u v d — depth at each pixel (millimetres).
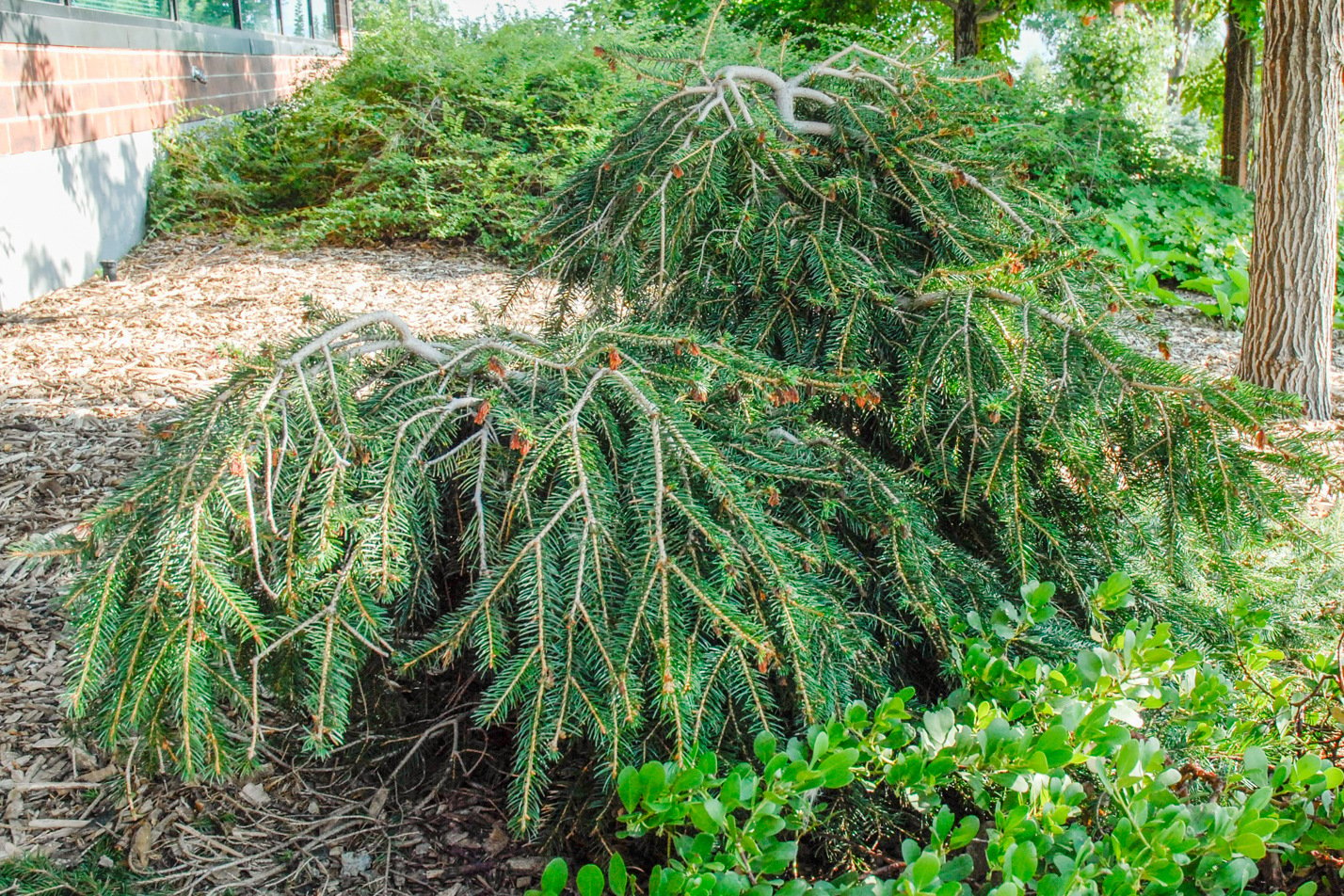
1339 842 1310
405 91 7992
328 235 7062
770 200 2211
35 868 1694
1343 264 7109
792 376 1851
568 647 1540
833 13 10961
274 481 1593
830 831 1621
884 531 1833
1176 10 15805
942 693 1915
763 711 1594
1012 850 1134
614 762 1496
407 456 1690
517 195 7094
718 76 2301
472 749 1986
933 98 2389
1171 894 1157
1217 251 7117
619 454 1777
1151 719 1666
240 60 9547
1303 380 4793
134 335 4770
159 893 1703
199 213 7133
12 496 3172
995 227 2365
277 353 1718
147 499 1568
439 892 1729
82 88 6039
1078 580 1974
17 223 5250
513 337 1992
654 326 1959
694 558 1615
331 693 1529
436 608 1886
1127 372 1887
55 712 2191
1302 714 1716
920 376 1976
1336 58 4430
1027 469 1914
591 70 7945
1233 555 2211
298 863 1791
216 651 1548
